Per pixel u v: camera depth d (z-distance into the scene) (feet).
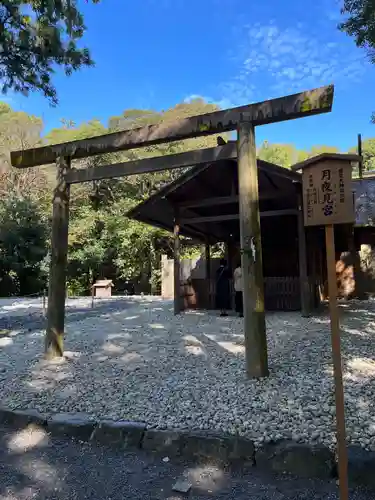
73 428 10.25
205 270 40.01
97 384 13.35
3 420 11.25
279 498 7.48
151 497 7.66
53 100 22.79
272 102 13.71
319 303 36.04
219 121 14.56
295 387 12.03
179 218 31.45
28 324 29.14
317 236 37.42
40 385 13.50
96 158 65.46
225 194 32.94
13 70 20.67
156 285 65.26
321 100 12.98
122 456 9.26
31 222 60.23
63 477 8.41
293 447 8.43
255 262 13.60
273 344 18.69
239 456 8.70
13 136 71.46
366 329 21.66
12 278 59.88
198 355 16.99
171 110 72.08
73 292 67.56
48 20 19.54
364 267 44.98
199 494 7.70
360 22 21.90
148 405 11.20
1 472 8.63
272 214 28.91
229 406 10.78
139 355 17.43
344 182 8.20
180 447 9.20
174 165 15.58
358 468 7.81
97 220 68.64
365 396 11.06
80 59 21.17
